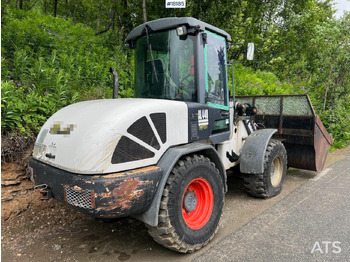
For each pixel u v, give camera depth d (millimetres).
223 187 3066
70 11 13500
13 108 3832
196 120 2916
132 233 3127
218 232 3088
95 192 2066
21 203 3492
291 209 3641
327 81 8758
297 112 4637
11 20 6809
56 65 5586
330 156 6555
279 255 2623
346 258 2570
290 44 12508
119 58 7293
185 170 2557
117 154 2189
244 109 4078
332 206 3709
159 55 3191
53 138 2484
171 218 2455
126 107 2416
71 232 3141
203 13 9617
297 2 12961
